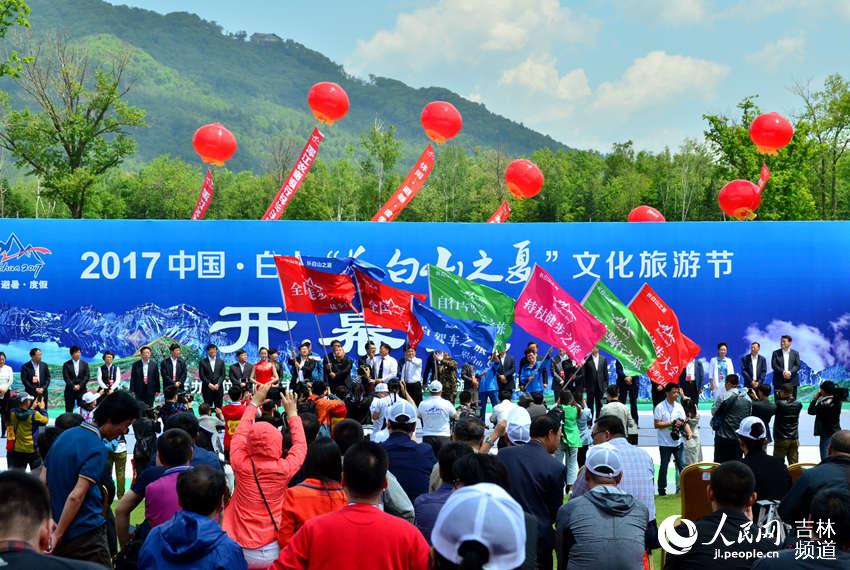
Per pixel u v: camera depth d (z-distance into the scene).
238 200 82.75
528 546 5.14
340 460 5.88
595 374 20.12
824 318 23.05
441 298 17.19
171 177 82.88
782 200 47.81
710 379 22.77
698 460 14.53
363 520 4.67
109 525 6.81
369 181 69.69
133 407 6.59
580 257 22.78
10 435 14.48
